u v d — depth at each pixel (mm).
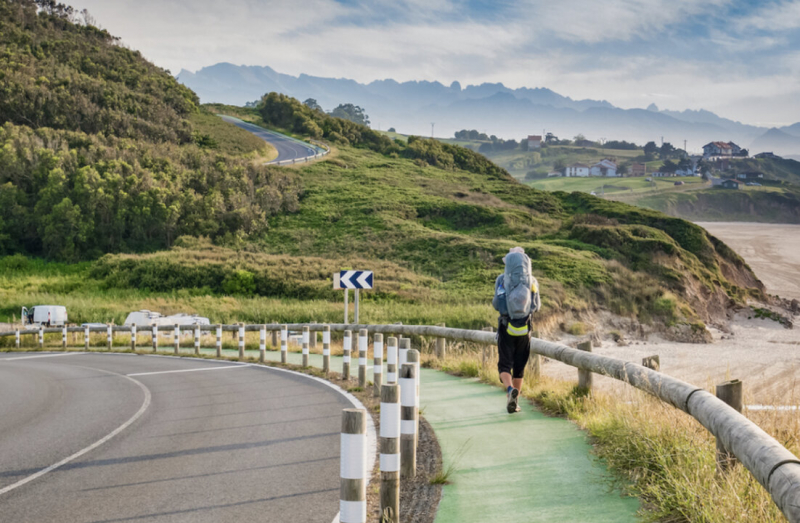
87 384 15023
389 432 4871
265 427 9227
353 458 4055
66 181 66625
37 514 5512
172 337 29547
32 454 7918
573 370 23969
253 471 6828
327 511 5449
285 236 66000
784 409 6641
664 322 41062
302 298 45562
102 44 123062
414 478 6090
